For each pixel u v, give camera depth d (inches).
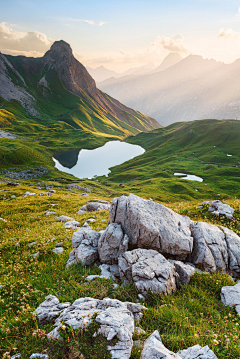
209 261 382.9
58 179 5930.1
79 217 857.5
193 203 839.7
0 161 6845.5
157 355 183.2
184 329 242.2
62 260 423.2
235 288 314.2
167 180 5944.9
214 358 190.1
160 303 289.0
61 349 199.5
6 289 345.1
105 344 195.6
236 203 738.2
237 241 441.1
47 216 927.0
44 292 325.7
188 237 407.2
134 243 394.9
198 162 7829.7
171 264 344.5
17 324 254.4
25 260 457.1
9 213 1026.1
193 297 309.7
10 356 207.5
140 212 401.7
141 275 310.2
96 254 406.3
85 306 254.4
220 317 269.7
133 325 225.1
